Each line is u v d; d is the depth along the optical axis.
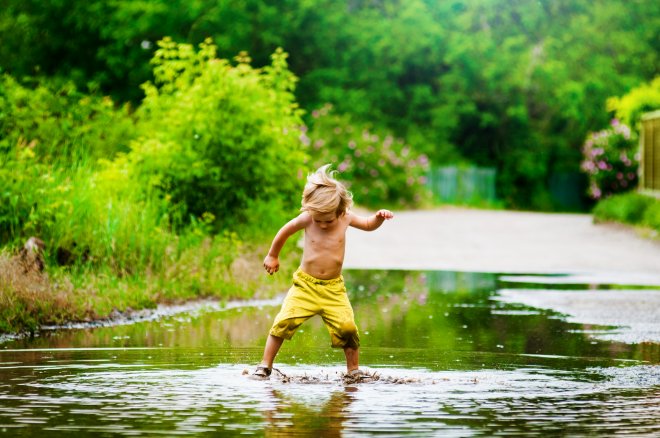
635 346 11.09
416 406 7.09
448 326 13.16
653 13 69.44
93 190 17.00
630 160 43.84
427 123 66.62
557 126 69.69
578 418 6.69
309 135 52.31
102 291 14.41
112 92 46.34
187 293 16.27
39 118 21.11
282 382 8.20
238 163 20.03
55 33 45.50
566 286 20.00
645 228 33.12
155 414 6.73
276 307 15.63
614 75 66.50
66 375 8.48
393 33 65.56
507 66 67.19
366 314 14.77
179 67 21.05
